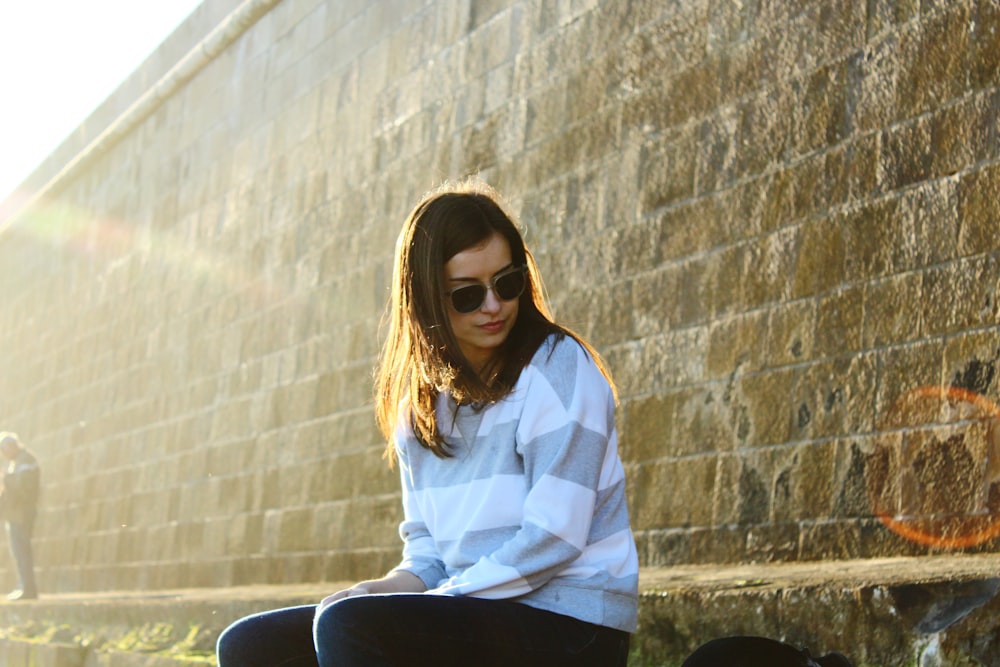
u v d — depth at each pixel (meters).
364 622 2.32
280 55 12.35
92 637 8.49
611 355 7.20
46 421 17.38
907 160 5.54
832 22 6.07
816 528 5.65
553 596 2.47
